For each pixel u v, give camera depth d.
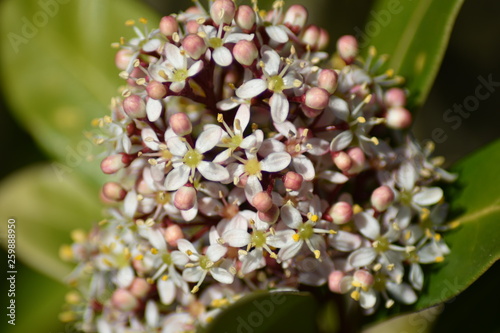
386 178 0.31
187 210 0.29
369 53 0.33
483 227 0.31
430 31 0.33
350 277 0.30
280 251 0.29
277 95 0.29
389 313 0.31
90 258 0.33
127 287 0.31
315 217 0.29
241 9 0.30
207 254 0.29
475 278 0.30
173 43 0.30
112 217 0.34
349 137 0.30
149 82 0.30
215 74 0.31
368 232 0.30
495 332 0.33
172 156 0.30
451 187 0.32
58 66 0.35
